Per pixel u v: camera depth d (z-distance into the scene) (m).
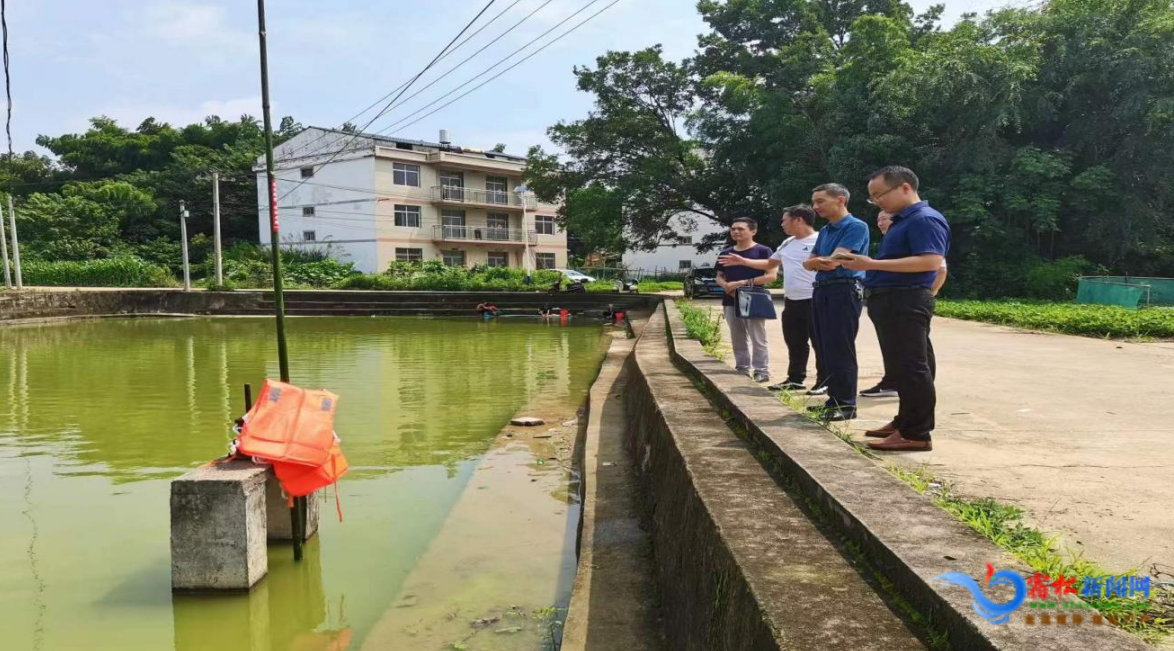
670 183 25.86
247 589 3.67
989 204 18.98
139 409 8.64
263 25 5.32
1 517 4.89
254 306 26.61
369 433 7.31
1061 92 19.23
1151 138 18.23
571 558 4.14
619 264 50.38
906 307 3.36
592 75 26.28
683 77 25.86
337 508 4.59
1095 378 5.82
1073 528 2.39
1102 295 15.81
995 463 3.22
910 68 19.53
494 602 3.59
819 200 4.15
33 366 12.52
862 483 2.41
